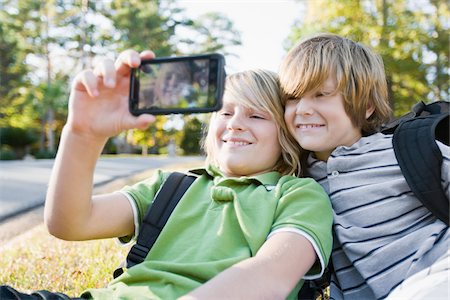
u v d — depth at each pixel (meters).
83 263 2.60
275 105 1.77
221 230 1.53
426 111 1.95
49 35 26.42
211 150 1.90
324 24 11.66
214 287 1.25
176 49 29.03
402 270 1.48
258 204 1.56
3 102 24.55
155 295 1.41
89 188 1.42
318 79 1.70
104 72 1.22
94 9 26.75
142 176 7.55
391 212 1.57
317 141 1.71
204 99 1.23
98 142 1.35
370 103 1.84
